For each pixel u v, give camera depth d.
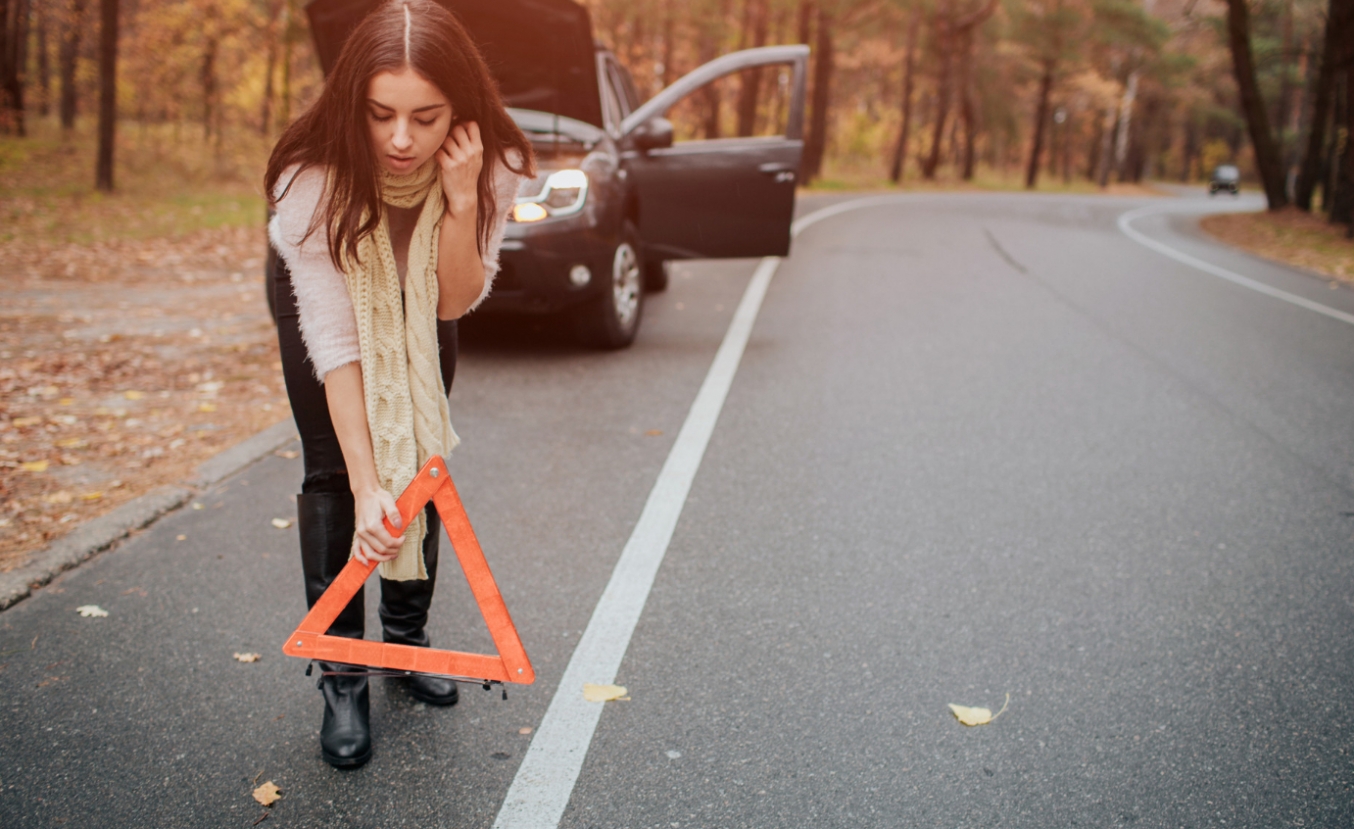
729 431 4.84
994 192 36.81
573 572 3.28
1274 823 2.15
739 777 2.25
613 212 6.00
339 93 1.73
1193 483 4.32
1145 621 3.05
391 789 2.18
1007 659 2.81
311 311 1.90
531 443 4.59
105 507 3.73
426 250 1.94
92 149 21.27
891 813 2.14
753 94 25.72
